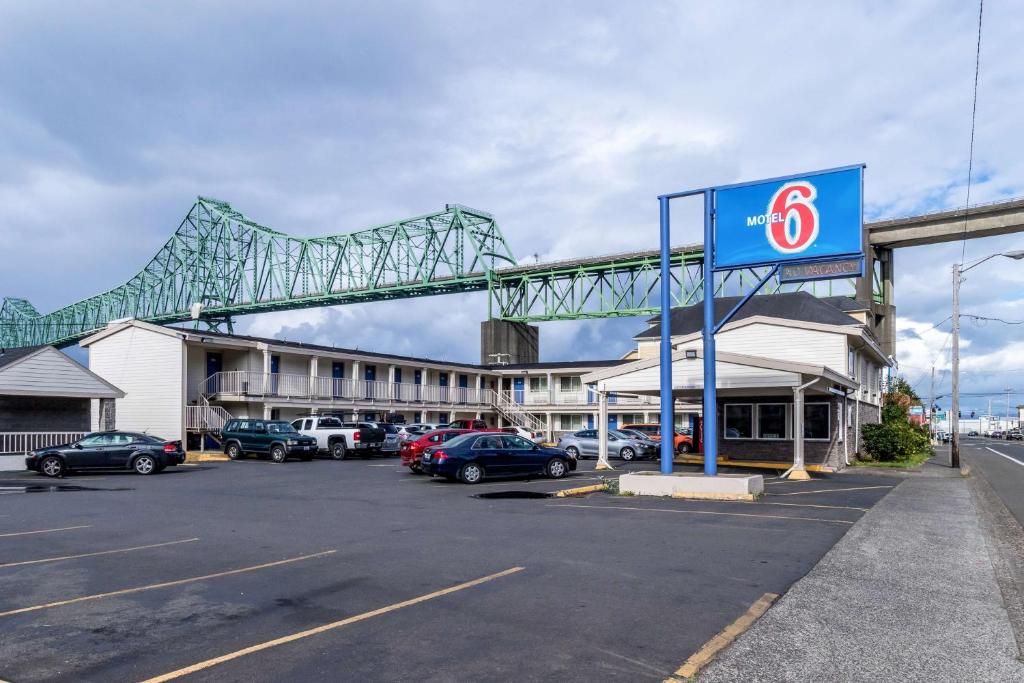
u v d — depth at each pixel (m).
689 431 37.38
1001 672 5.80
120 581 8.76
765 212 17.33
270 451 31.80
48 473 24.08
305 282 105.62
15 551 10.64
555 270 83.38
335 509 15.38
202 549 10.77
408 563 9.71
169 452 26.06
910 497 17.84
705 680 5.59
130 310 126.50
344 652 6.22
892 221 59.19
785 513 14.52
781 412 29.67
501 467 21.67
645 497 17.39
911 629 6.87
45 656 6.16
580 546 10.90
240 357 40.53
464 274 90.38
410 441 26.36
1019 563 10.00
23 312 161.12
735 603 7.74
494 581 8.70
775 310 38.06
